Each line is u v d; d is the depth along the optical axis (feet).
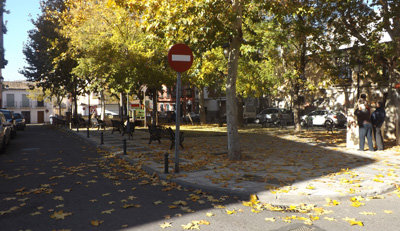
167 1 26.81
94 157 32.96
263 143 43.52
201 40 28.86
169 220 14.15
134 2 30.09
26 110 202.59
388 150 35.09
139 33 69.41
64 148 41.16
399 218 14.42
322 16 43.16
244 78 67.41
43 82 104.32
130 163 28.78
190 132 65.98
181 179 21.35
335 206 16.24
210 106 165.07
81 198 17.61
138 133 63.62
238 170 24.34
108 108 175.32
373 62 45.16
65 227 13.28
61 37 87.61
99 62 73.36
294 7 30.42
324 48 49.44
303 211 15.37
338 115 73.87
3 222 13.85
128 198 17.47
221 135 58.18
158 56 66.23
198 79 69.36
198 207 16.07
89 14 74.64
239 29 28.68
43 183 21.13
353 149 36.22
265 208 16.05
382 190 18.65
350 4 39.04
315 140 46.91
